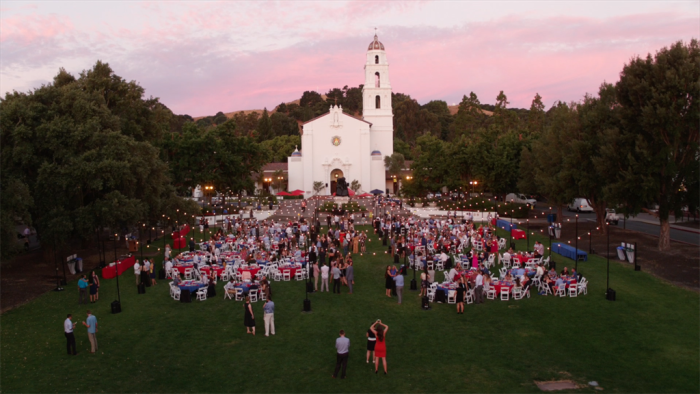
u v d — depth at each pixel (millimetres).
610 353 18469
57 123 33125
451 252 37656
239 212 66062
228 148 71125
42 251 39812
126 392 15680
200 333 21000
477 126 134500
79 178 32656
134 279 31469
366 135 98250
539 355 18359
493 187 70000
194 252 36406
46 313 24109
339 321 22438
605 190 37625
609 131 38281
